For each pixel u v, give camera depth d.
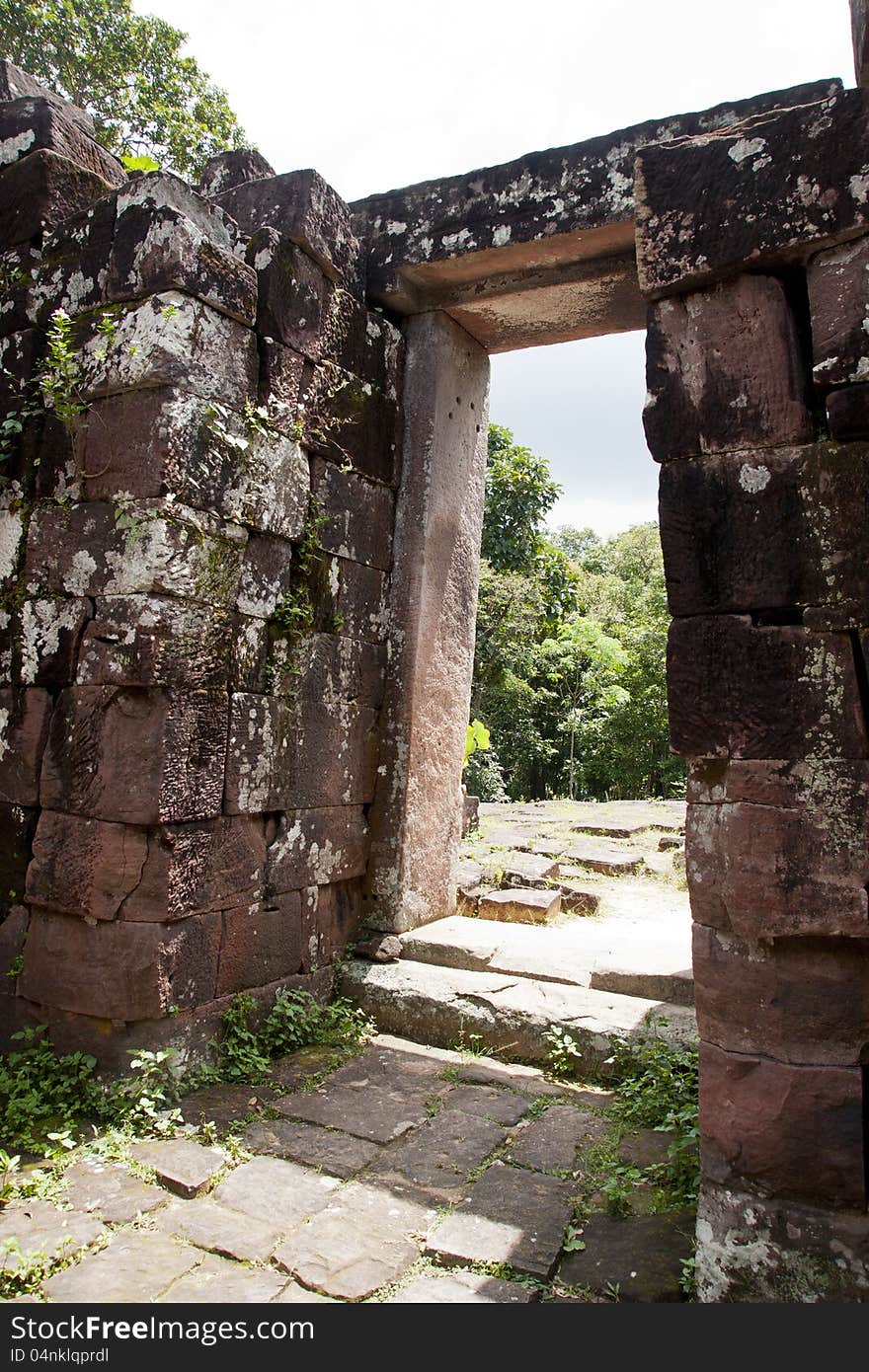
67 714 3.47
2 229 3.94
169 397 3.35
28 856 3.56
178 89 11.23
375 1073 3.68
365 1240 2.46
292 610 3.99
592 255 4.47
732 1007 2.18
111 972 3.29
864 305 2.12
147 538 3.31
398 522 4.87
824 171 2.16
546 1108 3.39
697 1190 2.69
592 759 18.41
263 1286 2.25
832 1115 2.06
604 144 4.23
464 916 5.39
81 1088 3.29
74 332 3.63
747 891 2.16
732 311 2.29
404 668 4.73
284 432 3.96
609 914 5.61
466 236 4.52
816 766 2.12
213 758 3.57
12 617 3.68
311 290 4.18
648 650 18.25
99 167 4.21
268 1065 3.69
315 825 4.25
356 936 4.63
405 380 4.96
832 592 2.13
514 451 13.80
